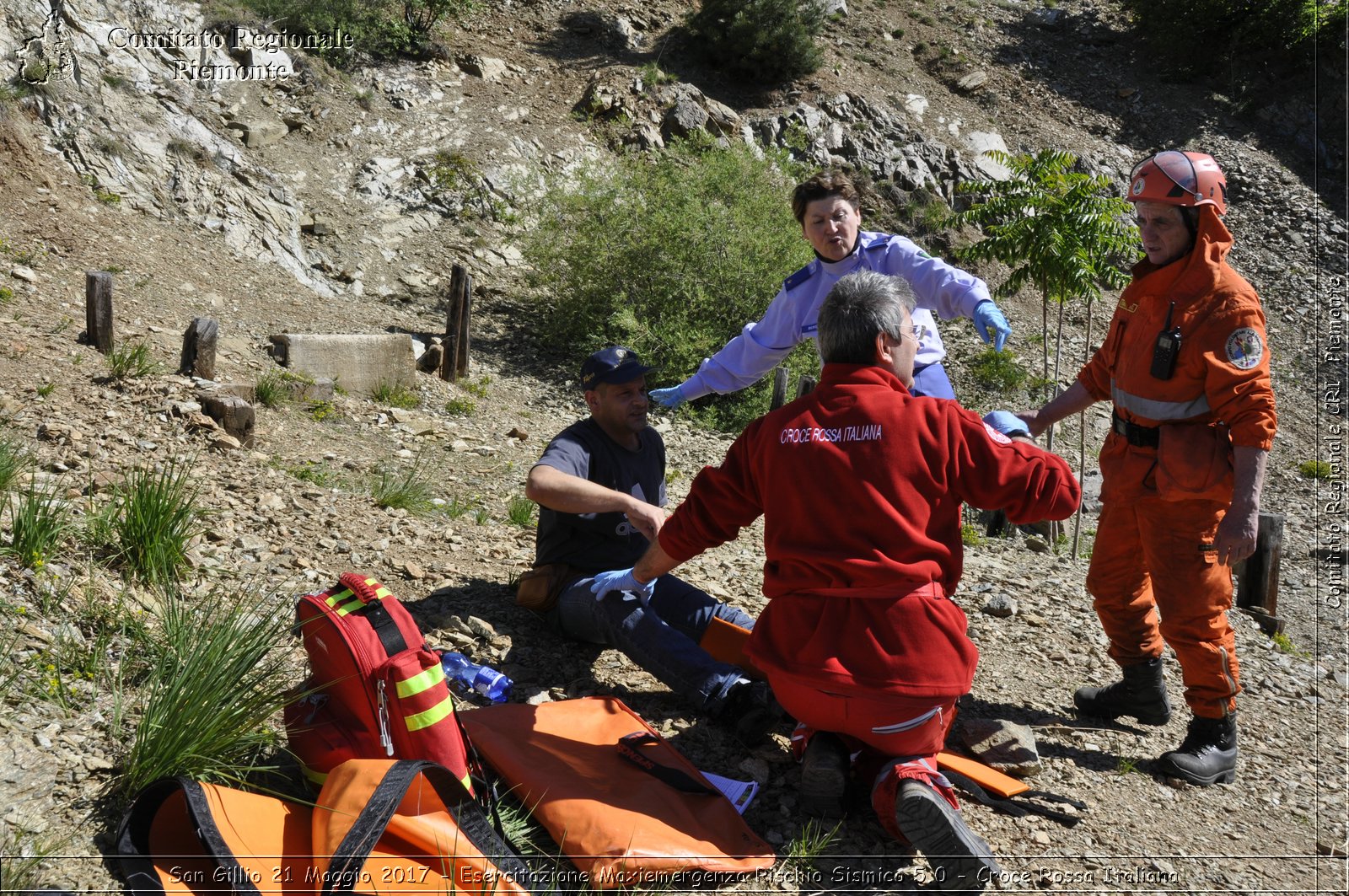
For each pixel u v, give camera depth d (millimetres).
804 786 2807
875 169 17906
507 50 17359
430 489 6188
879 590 2615
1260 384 3098
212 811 2354
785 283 4066
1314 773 3887
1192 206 3203
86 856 2334
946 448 2658
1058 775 3434
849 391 2738
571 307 12242
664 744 2990
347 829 2254
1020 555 6891
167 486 4051
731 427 11273
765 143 17516
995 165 18969
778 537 2756
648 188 13250
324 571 4180
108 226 10031
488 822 2471
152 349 7648
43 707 2807
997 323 3559
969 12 22891
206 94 12852
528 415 9867
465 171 14188
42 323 7375
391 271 12453
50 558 3512
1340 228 19031
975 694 4039
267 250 11477
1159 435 3350
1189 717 4078
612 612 3467
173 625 3197
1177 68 22062
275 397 7328
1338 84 21406
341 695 2697
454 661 3492
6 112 10125
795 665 2672
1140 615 3766
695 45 18766
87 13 12016
